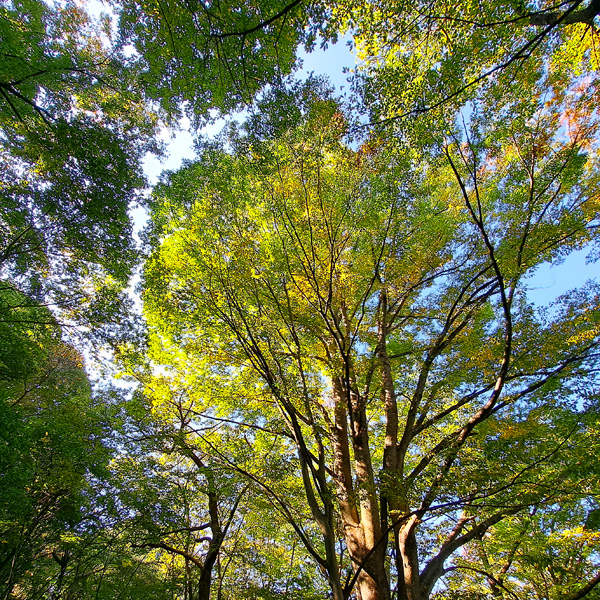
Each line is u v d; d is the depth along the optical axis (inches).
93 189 334.3
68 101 336.5
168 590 353.4
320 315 284.8
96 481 354.0
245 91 237.6
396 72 210.1
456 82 207.6
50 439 348.8
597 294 253.6
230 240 285.3
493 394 225.8
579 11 168.6
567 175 263.3
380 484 233.3
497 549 328.2
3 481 292.4
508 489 226.2
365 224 305.6
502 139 258.7
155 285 297.7
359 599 247.9
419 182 324.2
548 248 265.3
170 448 335.0
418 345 336.5
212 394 322.3
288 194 293.3
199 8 204.1
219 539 353.4
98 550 371.9
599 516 215.9
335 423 310.5
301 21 201.6
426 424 274.4
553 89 255.9
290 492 282.7
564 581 287.1
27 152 322.0
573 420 229.9
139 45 250.7
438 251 338.6
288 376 278.8
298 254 288.0
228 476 292.8
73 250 351.6
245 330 286.5
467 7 190.7
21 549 346.0
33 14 311.9
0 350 378.3
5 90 292.2
